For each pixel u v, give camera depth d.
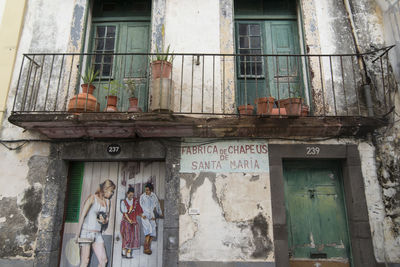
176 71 4.68
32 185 4.31
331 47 4.71
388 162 4.22
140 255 4.35
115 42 5.14
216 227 4.06
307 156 4.25
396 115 4.40
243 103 4.80
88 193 4.55
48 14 5.01
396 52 4.51
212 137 4.36
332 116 3.98
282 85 4.87
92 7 5.25
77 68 4.74
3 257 4.07
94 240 4.41
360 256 3.90
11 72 4.75
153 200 4.49
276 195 4.14
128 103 4.82
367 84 4.48
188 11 4.95
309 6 4.88
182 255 3.99
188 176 4.24
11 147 4.45
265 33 5.12
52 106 4.59
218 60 4.70
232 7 4.96
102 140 4.46
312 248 4.17
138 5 5.29
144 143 4.41
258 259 3.94
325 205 4.31
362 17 4.83
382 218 4.02
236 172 4.23
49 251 4.08
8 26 4.93
